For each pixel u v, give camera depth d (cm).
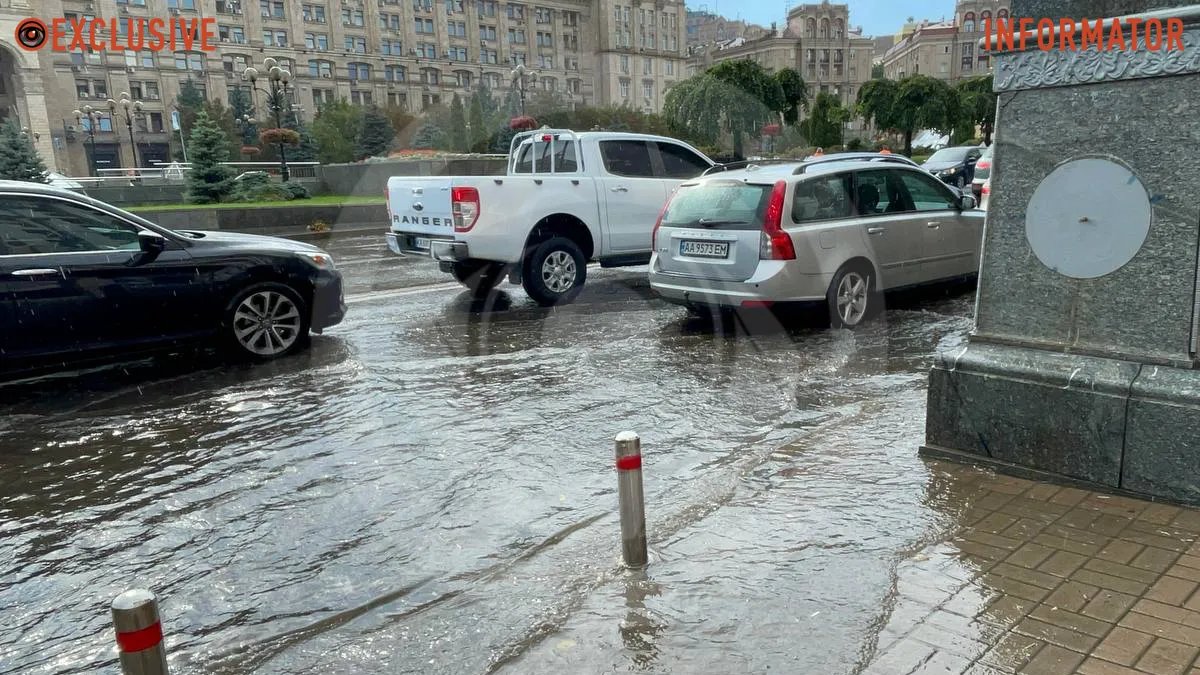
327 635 245
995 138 344
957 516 300
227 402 498
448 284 987
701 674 213
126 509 345
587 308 722
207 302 589
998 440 343
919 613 236
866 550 277
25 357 527
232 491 360
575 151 741
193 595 273
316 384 535
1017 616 232
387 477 371
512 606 256
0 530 329
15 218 530
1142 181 306
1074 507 304
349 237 1130
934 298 790
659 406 469
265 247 616
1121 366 314
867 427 408
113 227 567
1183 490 298
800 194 596
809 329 640
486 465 384
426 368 567
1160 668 205
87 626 258
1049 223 331
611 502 339
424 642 238
